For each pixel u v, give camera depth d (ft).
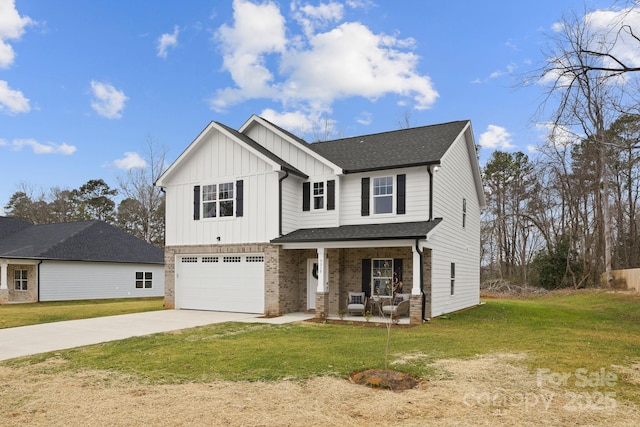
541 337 38.47
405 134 66.74
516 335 39.63
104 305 75.20
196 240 62.85
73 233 99.09
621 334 41.55
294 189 59.77
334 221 57.72
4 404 20.25
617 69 34.60
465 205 68.74
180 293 64.85
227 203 60.80
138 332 42.47
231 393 21.38
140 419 18.01
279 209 56.85
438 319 51.03
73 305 76.69
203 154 63.26
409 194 53.78
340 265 57.57
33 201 188.24
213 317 54.24
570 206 119.03
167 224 65.67
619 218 119.44
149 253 110.32
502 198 143.74
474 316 54.90
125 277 102.47
